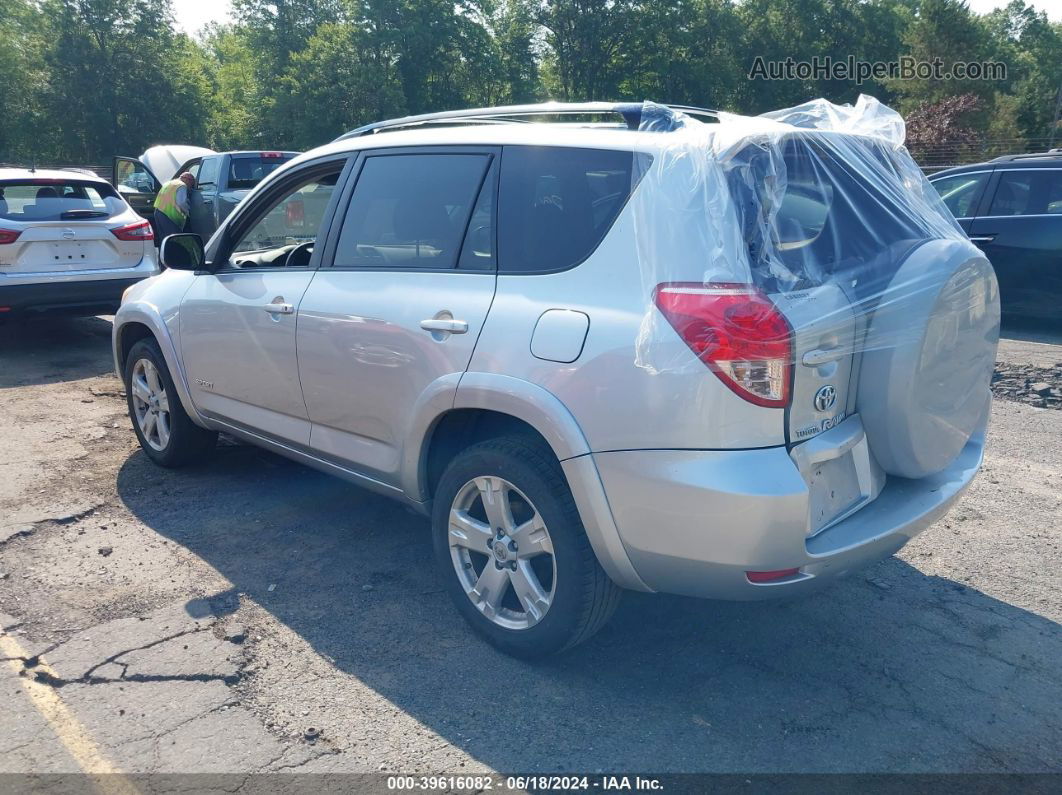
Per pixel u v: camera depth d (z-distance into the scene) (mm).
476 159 3340
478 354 3055
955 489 3143
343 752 2713
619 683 3082
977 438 3564
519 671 3148
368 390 3525
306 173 4094
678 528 2615
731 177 2670
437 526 3348
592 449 2742
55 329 9438
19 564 3930
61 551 4066
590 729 2828
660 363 2588
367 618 3508
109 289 8141
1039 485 4984
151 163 14695
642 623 3484
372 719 2873
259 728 2820
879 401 2850
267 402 4141
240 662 3182
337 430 3803
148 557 4023
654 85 57906
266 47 56500
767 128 2791
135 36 52844
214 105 59594
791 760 2689
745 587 2654
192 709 2912
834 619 3521
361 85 50188
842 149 3062
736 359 2508
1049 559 4055
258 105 55438
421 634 3393
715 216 2619
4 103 51406
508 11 58062
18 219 7770
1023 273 8938
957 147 34812
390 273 3514
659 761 2682
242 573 3881
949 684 3090
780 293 2615
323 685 3055
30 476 5000
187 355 4586
